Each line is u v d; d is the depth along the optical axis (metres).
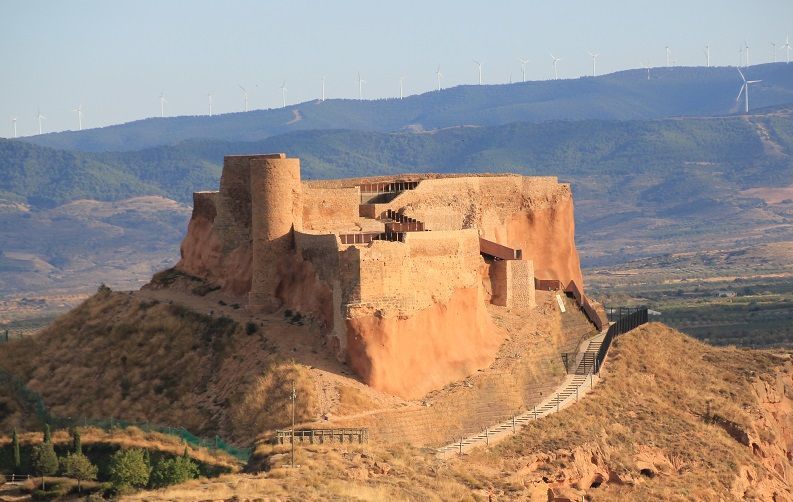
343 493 181.75
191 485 187.62
